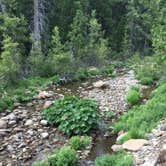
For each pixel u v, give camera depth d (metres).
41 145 10.77
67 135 11.30
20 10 27.59
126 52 35.25
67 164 8.89
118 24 39.75
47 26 27.61
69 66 21.34
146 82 17.06
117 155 8.98
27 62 21.70
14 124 12.37
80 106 12.25
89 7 36.12
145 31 41.62
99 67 25.28
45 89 17.30
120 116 12.63
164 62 16.31
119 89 16.73
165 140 8.95
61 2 31.02
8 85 17.34
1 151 10.55
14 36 23.30
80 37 27.77
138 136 9.80
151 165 7.84
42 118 12.73
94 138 10.98
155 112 11.09
